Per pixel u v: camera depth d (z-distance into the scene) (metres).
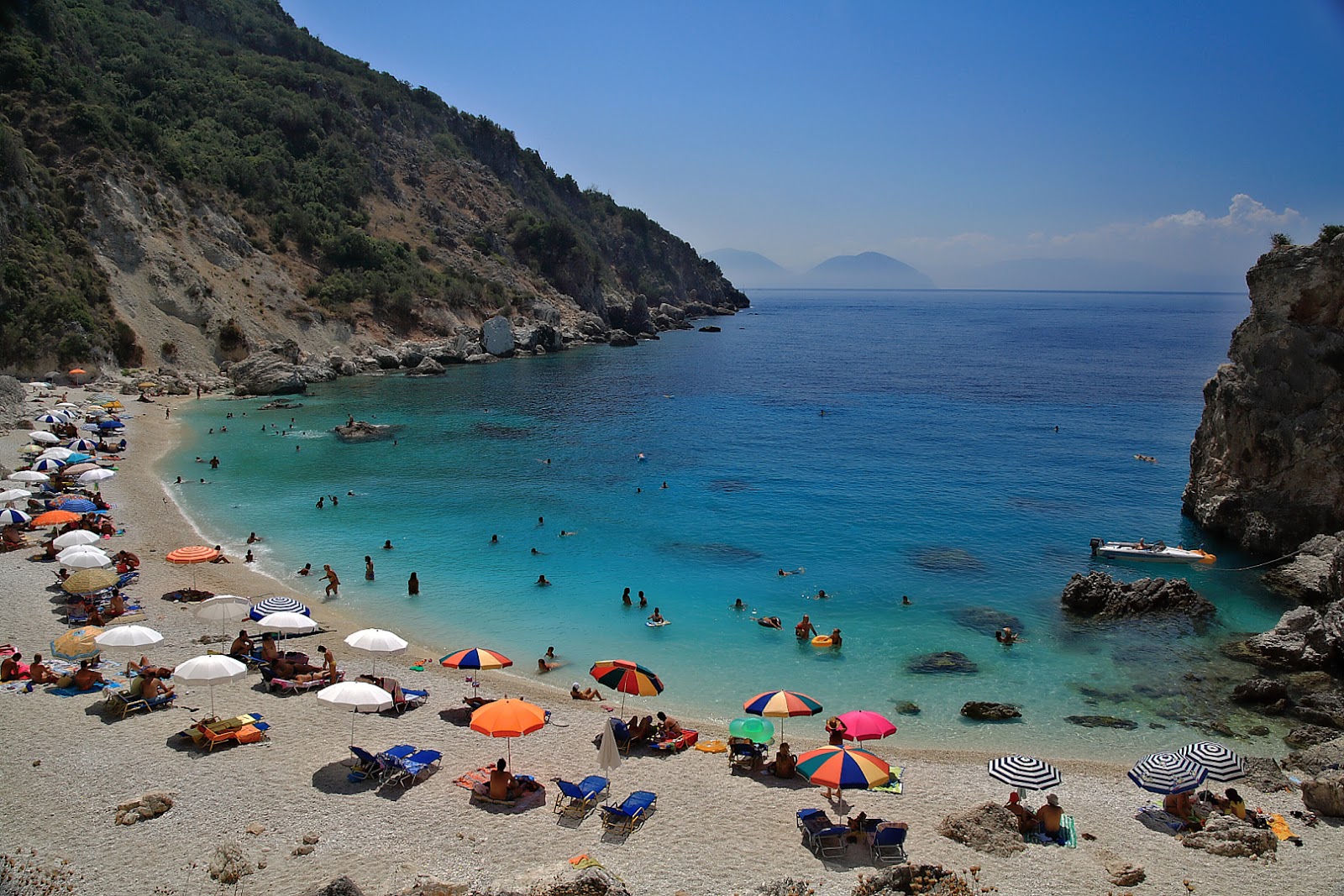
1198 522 50.28
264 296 111.69
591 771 23.23
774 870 18.72
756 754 24.16
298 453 66.38
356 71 195.75
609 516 51.53
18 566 36.84
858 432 79.19
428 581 40.44
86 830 19.05
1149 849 20.16
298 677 27.78
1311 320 44.66
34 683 26.03
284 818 19.89
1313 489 44.00
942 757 25.61
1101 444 74.56
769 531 49.12
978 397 102.31
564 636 34.75
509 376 115.25
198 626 32.53
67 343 83.50
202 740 23.19
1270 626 36.69
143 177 104.81
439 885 17.23
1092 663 33.06
